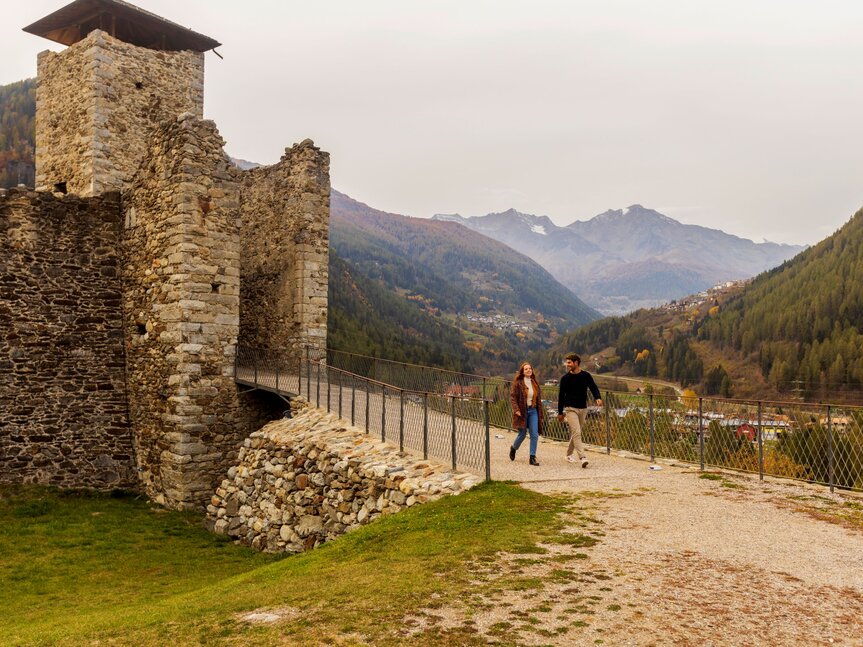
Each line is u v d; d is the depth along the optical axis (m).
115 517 17.31
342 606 6.60
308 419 16.72
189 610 7.47
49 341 19.73
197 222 18.62
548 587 6.77
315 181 22.89
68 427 19.77
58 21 25.70
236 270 19.47
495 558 7.73
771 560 7.63
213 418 18.83
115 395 20.61
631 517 9.35
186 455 18.28
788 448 11.80
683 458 13.50
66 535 15.53
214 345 18.94
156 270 19.44
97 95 23.02
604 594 6.57
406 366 21.52
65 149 24.33
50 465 19.34
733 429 12.67
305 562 9.48
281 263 23.42
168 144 19.08
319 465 13.98
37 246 19.75
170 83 25.14
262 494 15.45
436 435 13.03
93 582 12.35
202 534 16.19
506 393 18.77
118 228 21.31
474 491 10.88
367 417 14.84
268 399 20.02
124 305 21.00
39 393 19.42
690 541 8.30
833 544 8.23
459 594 6.66
